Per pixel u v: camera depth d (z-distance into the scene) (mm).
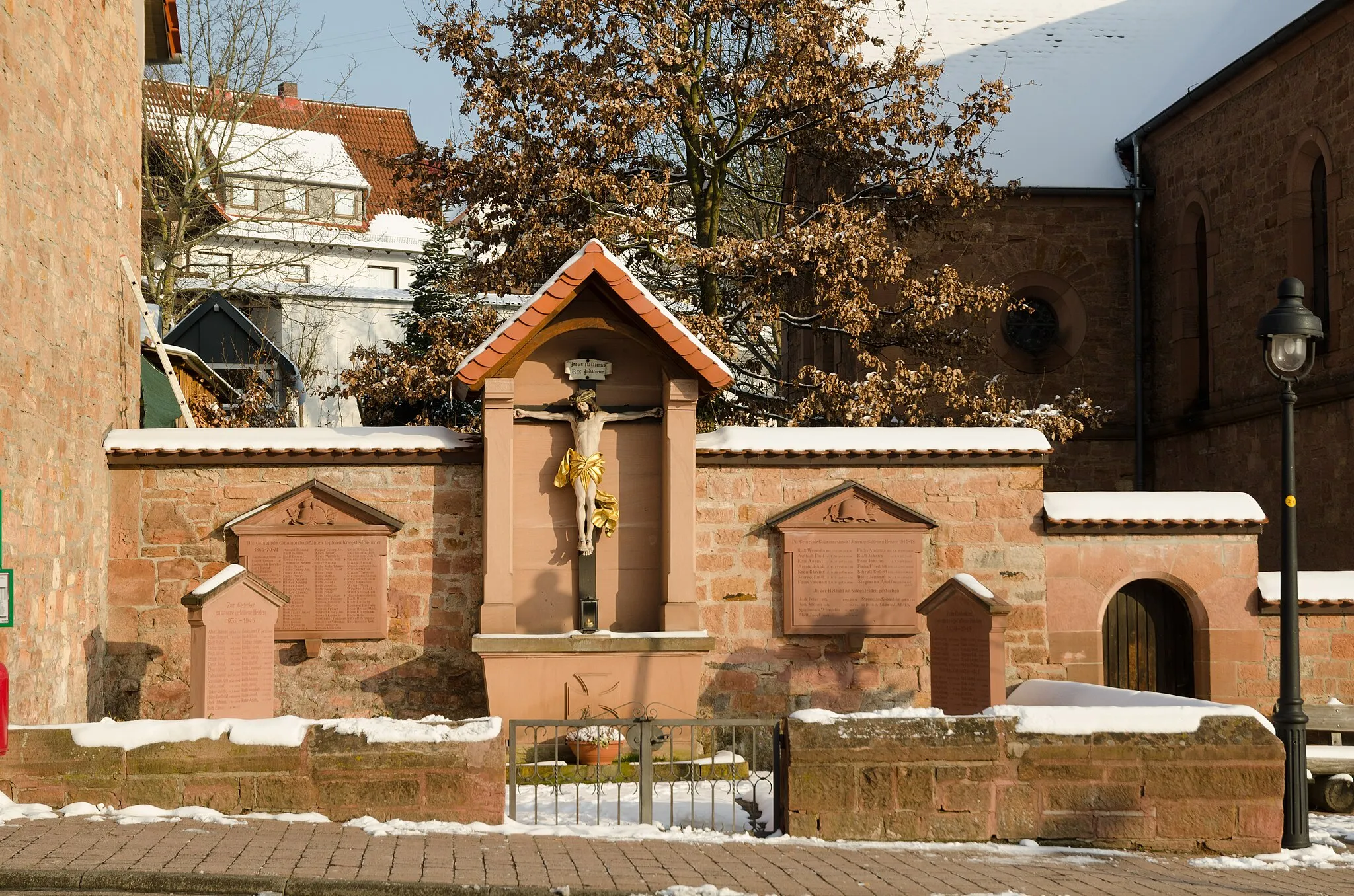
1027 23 29969
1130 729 9898
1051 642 16359
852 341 23125
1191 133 25703
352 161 47531
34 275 13195
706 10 23094
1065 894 7883
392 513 15820
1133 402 26734
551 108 22766
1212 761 9906
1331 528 21562
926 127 23875
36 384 13211
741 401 24344
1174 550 16531
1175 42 29641
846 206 24156
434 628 15758
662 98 22203
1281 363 11414
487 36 23469
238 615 13680
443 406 29109
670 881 7758
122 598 15562
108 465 15602
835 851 9219
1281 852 9969
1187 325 25953
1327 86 21891
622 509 15859
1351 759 13172
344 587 15664
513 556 15570
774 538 16188
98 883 6992
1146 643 16844
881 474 16359
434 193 23672
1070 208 26719
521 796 12086
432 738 9641
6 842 7785
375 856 8070
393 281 47562
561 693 15133
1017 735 9828
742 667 16062
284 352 38781
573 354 15789
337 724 9641
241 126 42906
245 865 7488
